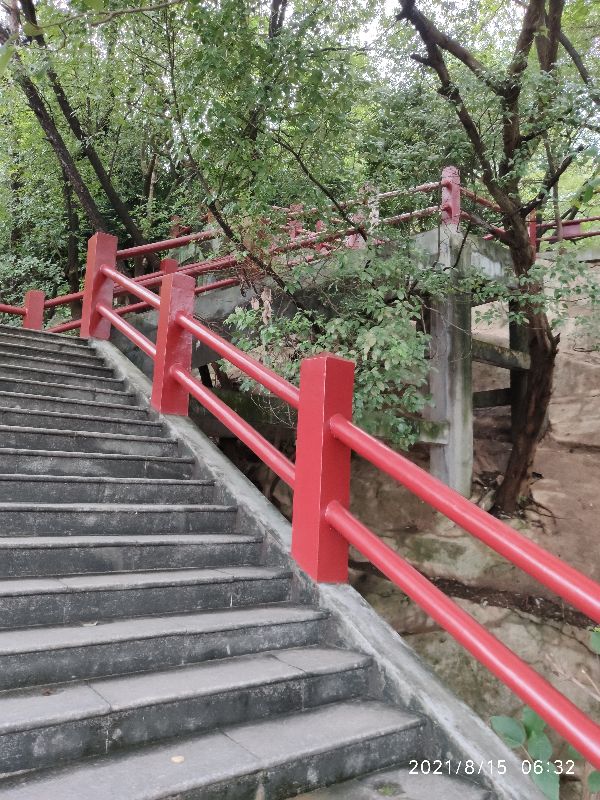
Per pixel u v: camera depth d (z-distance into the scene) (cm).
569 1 602
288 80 448
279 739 202
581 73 538
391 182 559
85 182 1055
